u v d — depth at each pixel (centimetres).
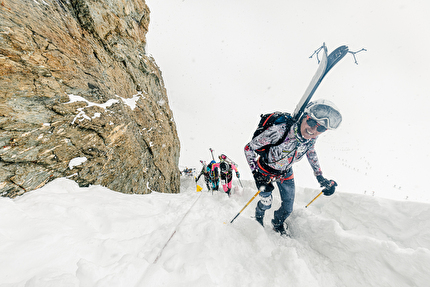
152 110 559
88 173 264
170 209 264
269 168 198
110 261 131
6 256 108
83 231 155
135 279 114
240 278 133
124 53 464
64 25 291
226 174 421
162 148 565
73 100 259
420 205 161
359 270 137
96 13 369
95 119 284
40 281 94
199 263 137
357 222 200
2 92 183
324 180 232
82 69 299
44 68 227
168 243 163
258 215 237
